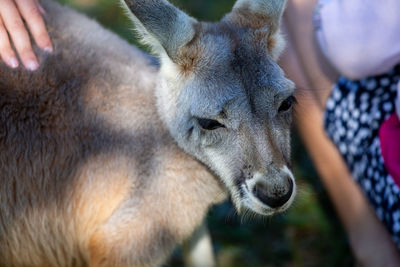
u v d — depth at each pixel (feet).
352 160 16.75
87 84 15.84
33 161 15.72
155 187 15.69
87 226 16.35
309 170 22.72
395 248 16.60
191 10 28.68
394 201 15.20
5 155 15.60
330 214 21.61
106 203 15.99
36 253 16.69
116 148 15.79
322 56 17.39
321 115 17.66
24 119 15.58
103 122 15.79
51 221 16.28
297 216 21.53
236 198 14.83
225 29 14.84
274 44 15.20
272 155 14.02
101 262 15.83
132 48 17.71
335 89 16.98
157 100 15.78
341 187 17.42
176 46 14.44
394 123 15.38
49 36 15.98
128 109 15.94
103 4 27.96
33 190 15.92
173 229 16.11
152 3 14.37
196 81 14.46
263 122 14.11
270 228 21.40
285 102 14.56
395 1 14.98
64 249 16.87
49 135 15.69
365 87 16.25
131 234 15.56
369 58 15.48
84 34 16.74
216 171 15.23
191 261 18.26
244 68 14.23
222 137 14.46
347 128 16.63
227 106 14.10
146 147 15.78
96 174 15.87
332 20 15.97
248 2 15.44
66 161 15.84
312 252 20.71
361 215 17.07
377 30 15.23
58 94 15.69
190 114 14.75
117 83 16.08
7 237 16.22
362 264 17.12
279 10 15.11
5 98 15.46
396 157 15.11
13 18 15.23
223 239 20.97
